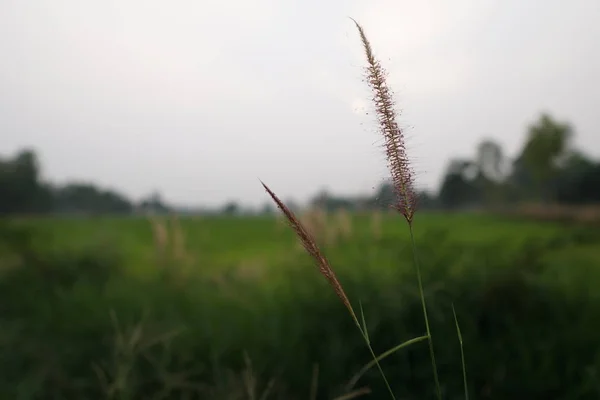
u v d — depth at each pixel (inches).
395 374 115.0
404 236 177.6
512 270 129.1
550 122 1291.8
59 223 272.8
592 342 113.0
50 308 155.7
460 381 110.6
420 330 119.4
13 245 196.9
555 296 127.8
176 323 136.7
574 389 105.0
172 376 111.0
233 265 210.4
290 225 47.9
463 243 156.1
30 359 130.8
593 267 141.9
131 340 109.1
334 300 132.8
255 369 117.0
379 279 139.1
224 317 144.2
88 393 118.8
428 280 131.1
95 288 177.5
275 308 141.2
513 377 109.1
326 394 115.8
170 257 211.8
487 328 122.4
